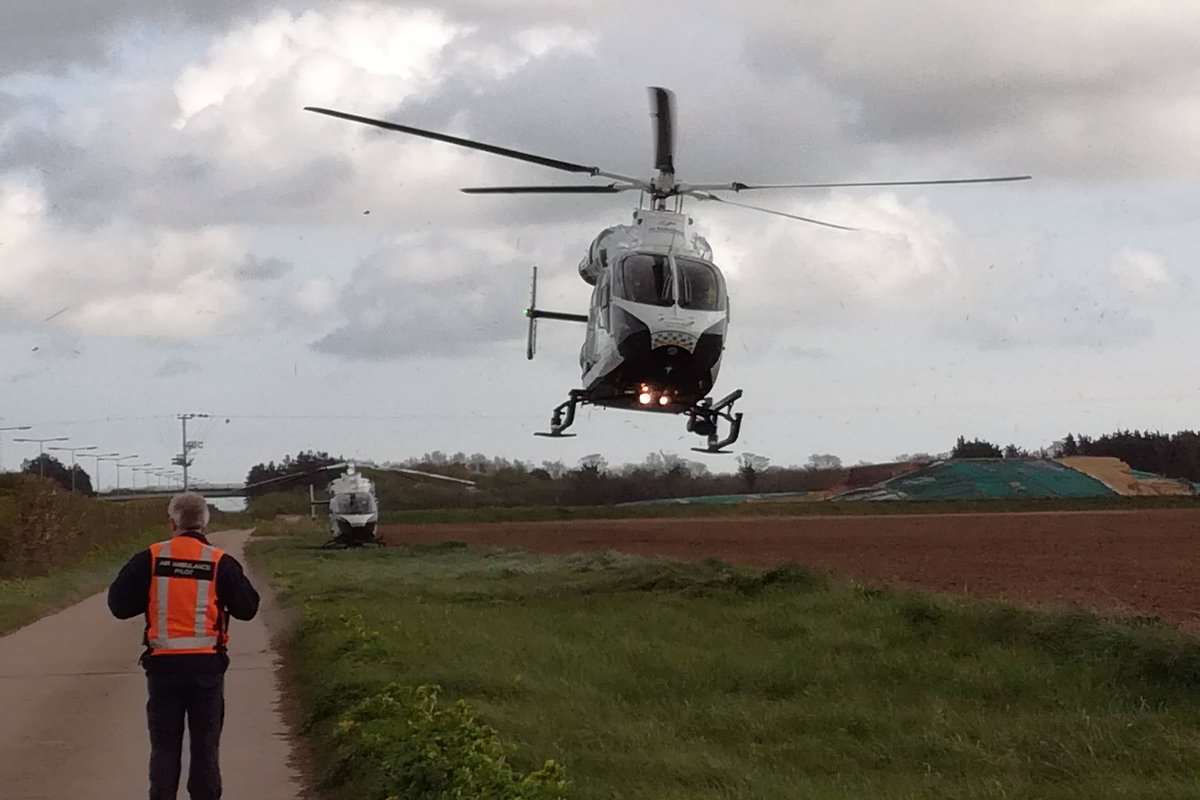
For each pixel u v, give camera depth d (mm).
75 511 44625
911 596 19812
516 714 11836
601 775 9602
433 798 8258
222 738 11766
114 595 8141
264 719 12719
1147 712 11984
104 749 11438
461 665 14664
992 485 105688
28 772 10516
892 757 10602
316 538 72625
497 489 106375
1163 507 85250
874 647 16109
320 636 17453
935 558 37750
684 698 13234
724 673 14344
